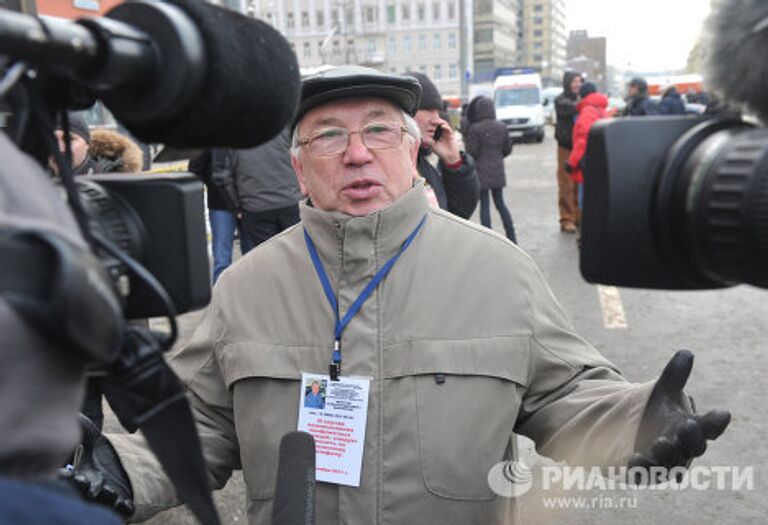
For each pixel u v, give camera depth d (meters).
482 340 1.45
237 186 4.67
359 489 1.43
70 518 0.52
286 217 4.71
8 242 0.51
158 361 0.69
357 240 1.49
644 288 0.75
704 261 0.69
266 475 1.49
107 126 3.00
